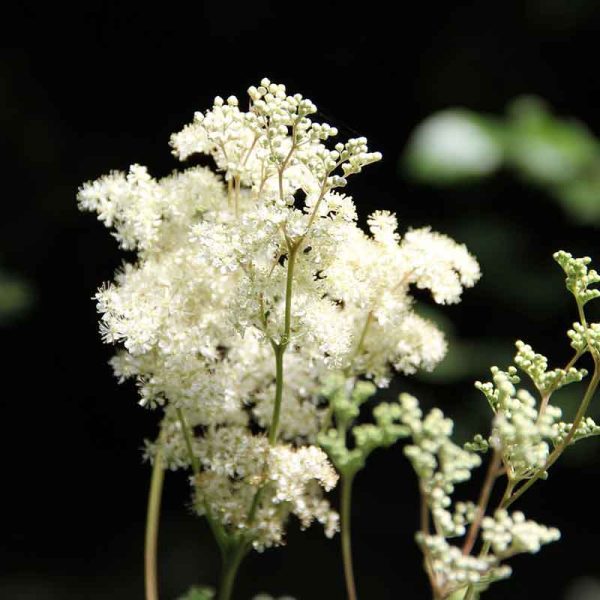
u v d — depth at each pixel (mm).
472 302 10867
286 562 11328
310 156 2584
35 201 13062
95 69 13711
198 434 3639
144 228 3037
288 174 2883
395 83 13148
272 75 13594
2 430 12977
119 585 11688
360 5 13242
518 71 12727
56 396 13070
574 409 9258
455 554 2080
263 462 2873
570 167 8891
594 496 11906
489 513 11250
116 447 13008
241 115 2834
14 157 13117
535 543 2047
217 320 2967
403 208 12188
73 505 12758
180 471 12703
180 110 13633
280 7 13430
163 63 13742
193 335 2873
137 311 2857
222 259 2648
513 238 10938
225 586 3012
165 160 13383
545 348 10820
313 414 3213
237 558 3002
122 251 12875
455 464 2172
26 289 12000
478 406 9758
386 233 3049
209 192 3094
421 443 2193
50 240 12906
